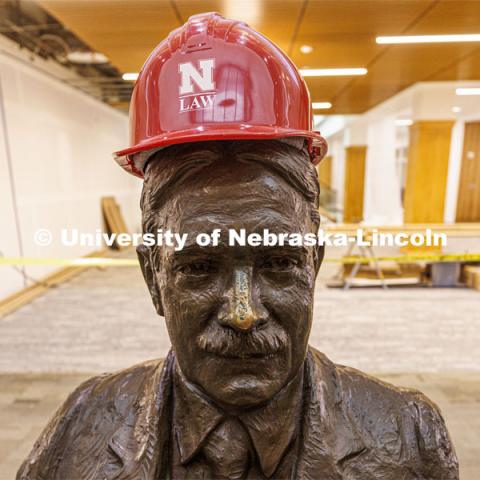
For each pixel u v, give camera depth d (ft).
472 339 9.90
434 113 15.99
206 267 1.88
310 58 9.75
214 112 1.80
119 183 22.97
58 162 15.30
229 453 2.09
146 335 10.21
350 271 15.62
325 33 7.71
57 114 15.24
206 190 1.84
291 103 1.89
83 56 13.38
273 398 2.10
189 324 1.89
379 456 2.29
